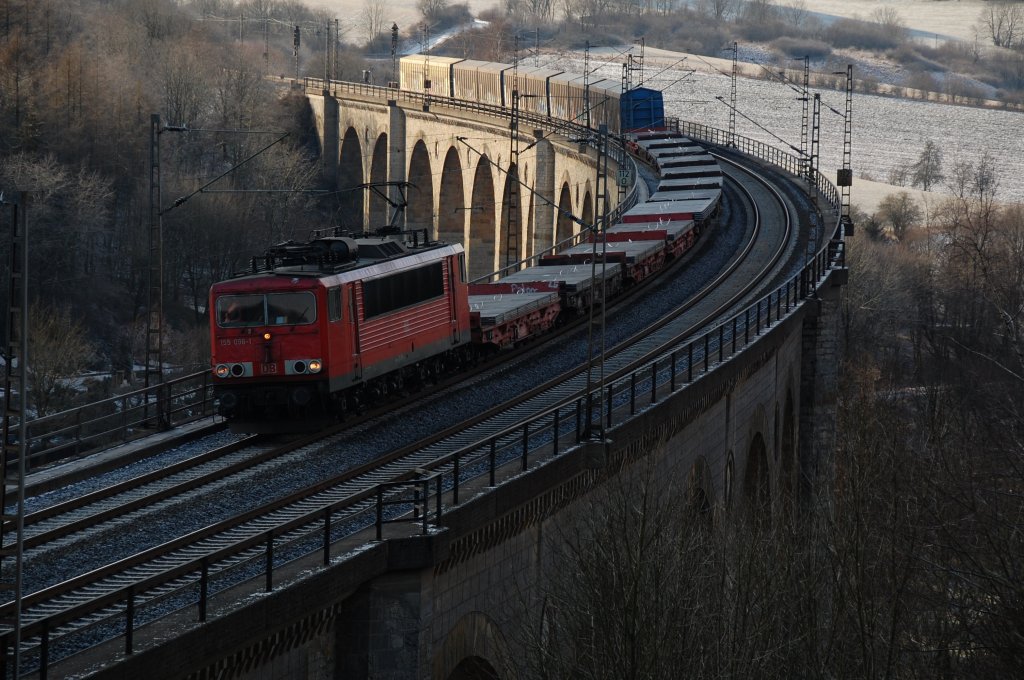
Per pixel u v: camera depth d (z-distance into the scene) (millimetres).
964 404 52906
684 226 95688
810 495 79812
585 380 57688
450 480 38000
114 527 36312
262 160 195875
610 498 36750
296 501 39156
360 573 30797
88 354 127688
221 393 47594
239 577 30859
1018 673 32719
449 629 33781
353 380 48938
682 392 47812
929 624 36125
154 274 61062
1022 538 34562
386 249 53250
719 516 46344
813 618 35531
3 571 32656
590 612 32281
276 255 49969
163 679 25453
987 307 83750
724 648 33000
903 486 39969
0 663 24000
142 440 46688
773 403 64812
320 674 31031
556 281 70500
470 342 61094
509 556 37000
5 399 24094
